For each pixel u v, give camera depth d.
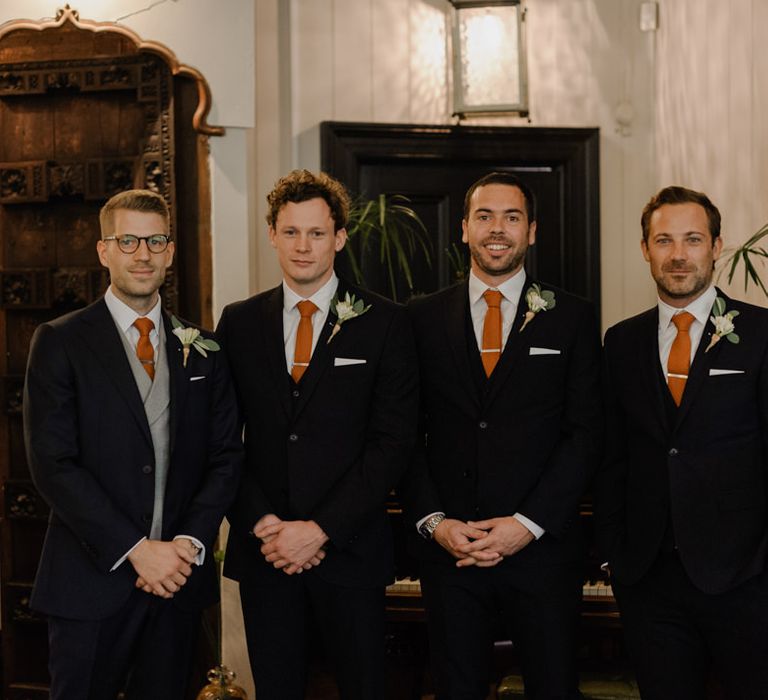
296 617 2.79
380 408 2.81
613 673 3.29
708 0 4.09
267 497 2.81
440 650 2.85
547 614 2.78
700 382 2.66
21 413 3.86
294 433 2.79
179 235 3.85
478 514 2.83
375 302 2.91
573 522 2.87
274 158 4.57
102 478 2.60
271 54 4.55
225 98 3.86
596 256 4.79
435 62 4.79
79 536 2.53
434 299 3.06
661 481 2.68
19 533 3.86
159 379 2.70
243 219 3.91
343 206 2.92
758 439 2.64
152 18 3.84
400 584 3.36
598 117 4.84
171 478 2.67
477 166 4.81
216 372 2.79
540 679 2.78
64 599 2.54
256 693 2.79
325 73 4.75
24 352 3.90
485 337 2.93
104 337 2.66
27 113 3.89
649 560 2.67
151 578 2.54
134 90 3.83
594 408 2.86
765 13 3.49
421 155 4.71
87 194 3.83
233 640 3.87
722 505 2.60
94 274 3.83
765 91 3.50
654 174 4.83
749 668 2.57
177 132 3.85
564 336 2.89
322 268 2.83
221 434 2.79
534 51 4.83
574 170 4.79
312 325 2.87
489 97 4.46
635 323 2.86
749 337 2.67
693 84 4.28
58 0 3.86
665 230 2.71
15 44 3.88
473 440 2.86
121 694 3.50
